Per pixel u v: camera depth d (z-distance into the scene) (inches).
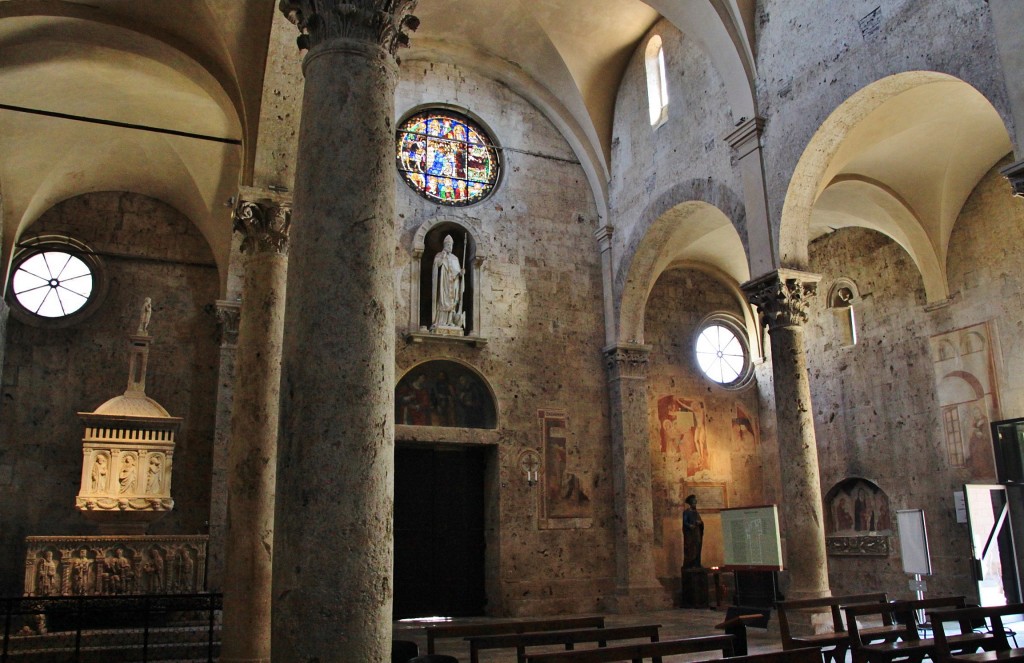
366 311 238.4
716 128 672.4
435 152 805.9
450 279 762.2
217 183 690.2
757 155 599.5
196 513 695.1
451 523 763.4
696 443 906.1
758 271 591.2
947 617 319.9
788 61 581.6
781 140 582.2
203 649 463.8
